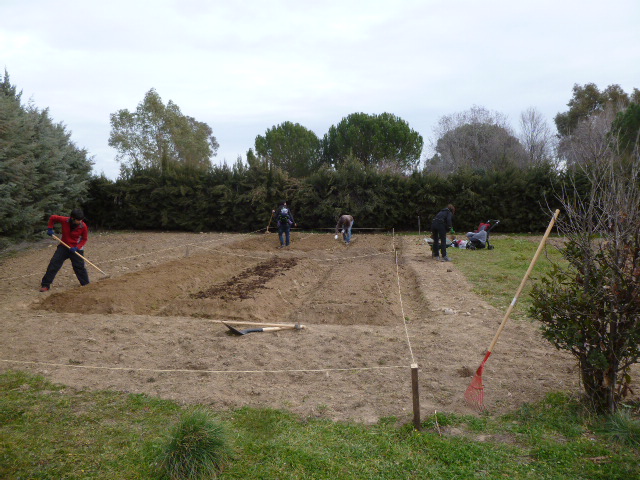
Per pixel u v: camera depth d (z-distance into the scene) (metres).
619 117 24.59
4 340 6.82
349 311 8.29
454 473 3.64
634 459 3.75
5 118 16.45
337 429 4.30
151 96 38.44
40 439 4.16
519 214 23.34
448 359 6.07
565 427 4.28
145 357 6.21
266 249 17.88
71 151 24.06
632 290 4.18
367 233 24.59
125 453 3.96
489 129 41.44
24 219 17.75
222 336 7.09
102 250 17.95
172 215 26.19
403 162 38.94
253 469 3.72
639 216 4.25
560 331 4.51
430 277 11.55
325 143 42.09
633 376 5.34
